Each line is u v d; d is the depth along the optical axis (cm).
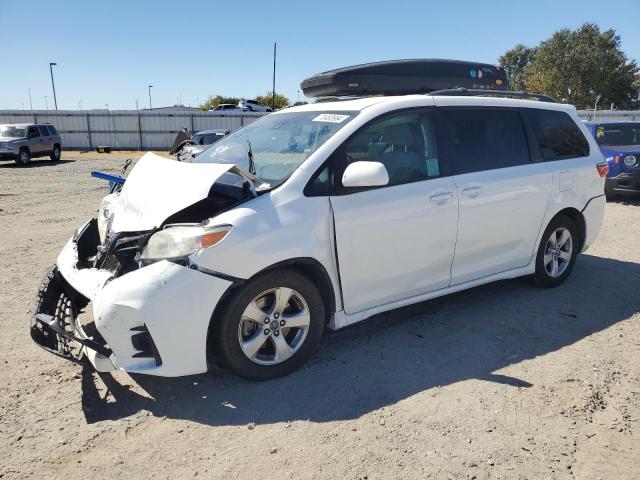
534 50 8025
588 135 536
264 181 354
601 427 292
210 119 3788
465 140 428
